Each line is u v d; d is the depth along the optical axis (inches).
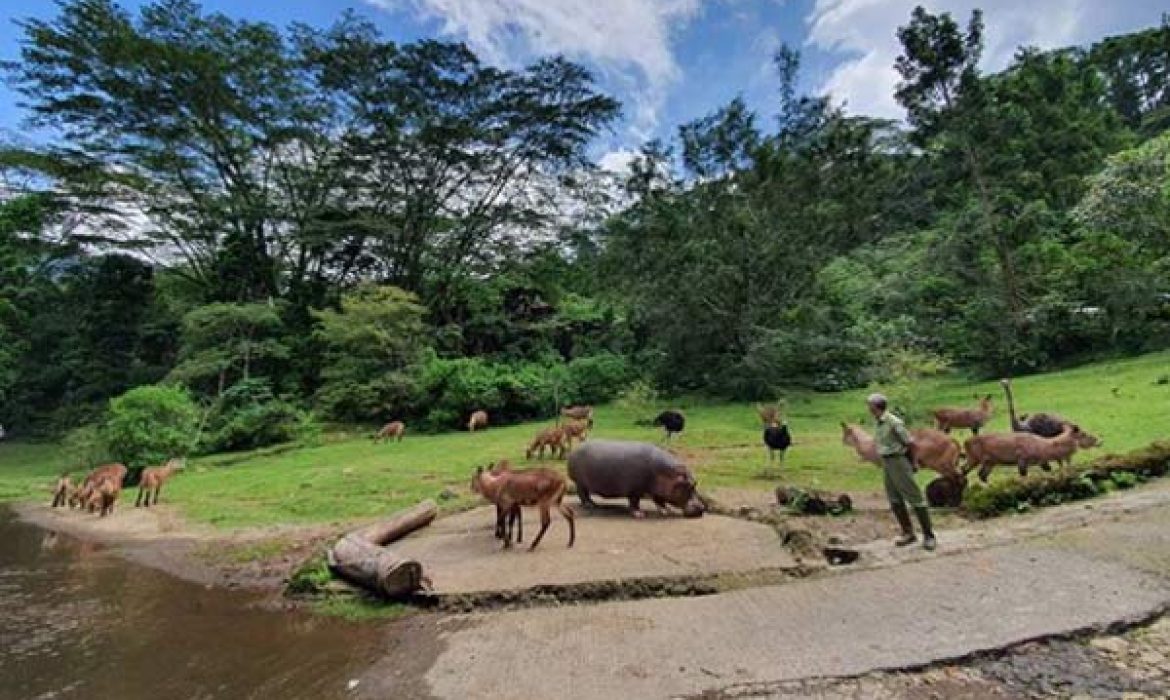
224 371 932.0
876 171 980.6
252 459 697.0
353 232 1161.4
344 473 525.7
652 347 1079.0
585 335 1186.0
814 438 575.2
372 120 1106.1
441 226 1226.0
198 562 316.2
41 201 1037.8
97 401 1098.1
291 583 257.3
